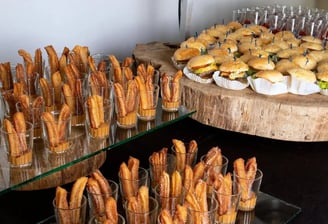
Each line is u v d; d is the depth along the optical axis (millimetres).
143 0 2418
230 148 1437
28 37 2002
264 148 1450
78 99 1168
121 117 1188
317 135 1421
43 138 1076
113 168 1267
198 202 899
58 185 1148
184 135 1510
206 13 2885
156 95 1257
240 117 1452
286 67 1549
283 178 1269
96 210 933
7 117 1167
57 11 2061
